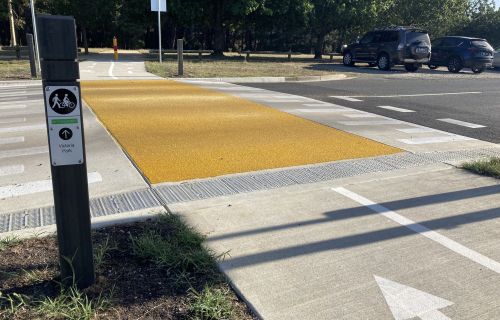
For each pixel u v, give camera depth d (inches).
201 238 147.4
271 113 379.9
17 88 521.0
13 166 227.3
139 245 139.6
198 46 2159.2
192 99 440.1
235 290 123.5
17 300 113.8
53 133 107.0
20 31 2058.3
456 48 966.4
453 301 121.1
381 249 149.0
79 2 1400.1
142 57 1156.5
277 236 155.9
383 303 119.4
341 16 1243.8
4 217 168.6
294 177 217.9
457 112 429.1
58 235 114.3
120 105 394.9
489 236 160.7
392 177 222.8
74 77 105.3
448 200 193.8
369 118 379.2
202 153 253.4
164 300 116.2
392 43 936.3
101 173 215.6
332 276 131.8
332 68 952.3
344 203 187.3
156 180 207.9
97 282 122.1
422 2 1418.6
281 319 111.7
